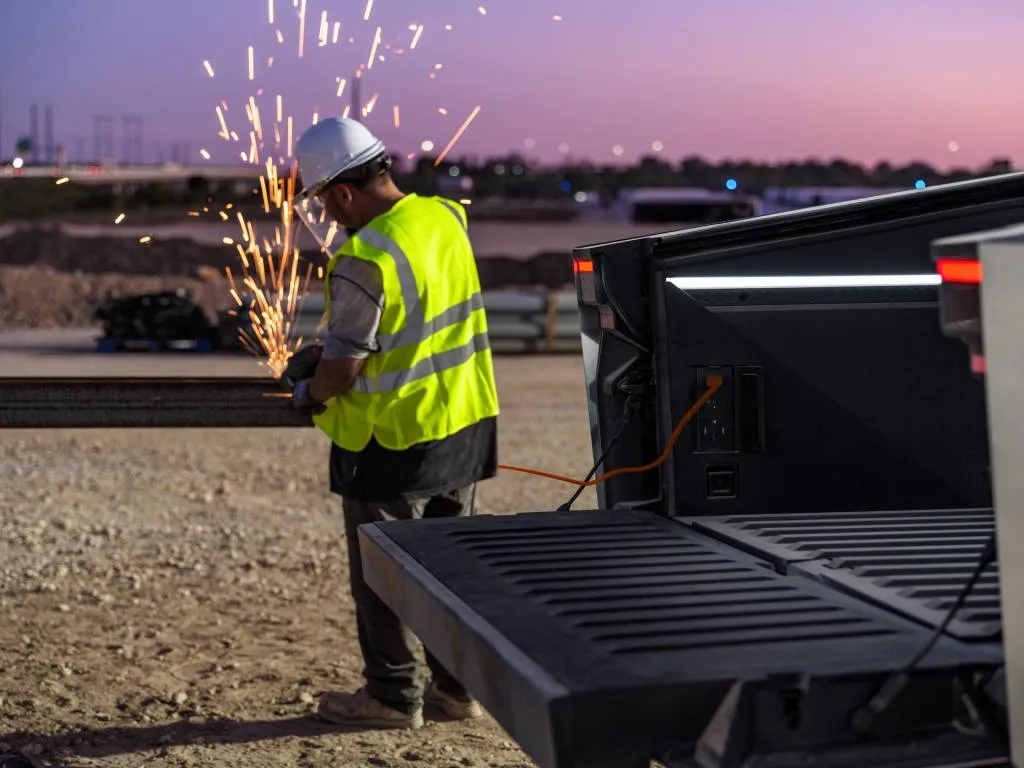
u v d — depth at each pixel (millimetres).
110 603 6762
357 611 4742
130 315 21750
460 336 4551
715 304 3631
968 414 3730
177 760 4449
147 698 5156
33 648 5906
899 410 3701
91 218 69500
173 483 10523
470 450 4613
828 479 3676
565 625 2492
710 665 2189
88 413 4551
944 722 2162
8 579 7277
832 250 3693
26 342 23344
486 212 103562
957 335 2105
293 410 4582
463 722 4883
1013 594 1983
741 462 3631
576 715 2061
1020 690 1982
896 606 2576
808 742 2115
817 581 2840
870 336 3686
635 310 3650
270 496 10023
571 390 17250
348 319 4293
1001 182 3764
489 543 3258
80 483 10508
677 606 2615
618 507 3742
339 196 4492
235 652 5875
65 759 4465
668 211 73438
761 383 3623
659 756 2125
